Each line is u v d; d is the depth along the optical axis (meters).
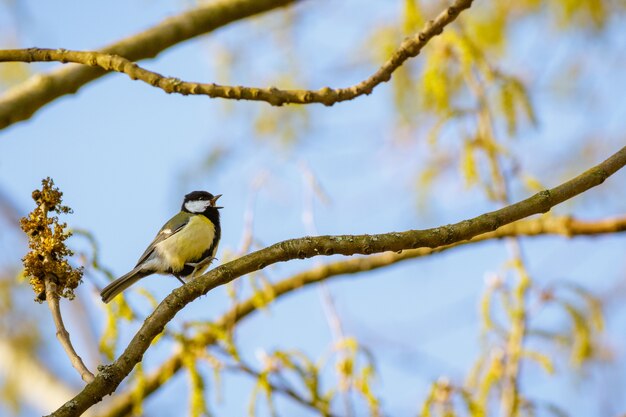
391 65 7.35
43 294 6.16
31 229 6.20
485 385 9.17
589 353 10.02
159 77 7.34
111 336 8.67
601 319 10.02
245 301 10.89
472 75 10.82
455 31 11.01
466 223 5.93
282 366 9.10
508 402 9.02
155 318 5.74
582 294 10.06
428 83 10.96
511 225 10.84
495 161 10.64
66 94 10.13
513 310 9.67
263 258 5.91
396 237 5.89
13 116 9.88
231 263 5.92
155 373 10.23
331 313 9.77
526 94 10.71
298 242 5.92
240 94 7.29
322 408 8.95
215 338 9.08
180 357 9.42
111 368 5.49
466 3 7.17
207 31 10.53
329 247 5.87
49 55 7.55
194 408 8.67
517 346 9.40
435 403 8.91
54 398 14.03
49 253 6.14
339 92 7.34
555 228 10.80
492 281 9.90
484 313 9.67
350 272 11.66
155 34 10.22
